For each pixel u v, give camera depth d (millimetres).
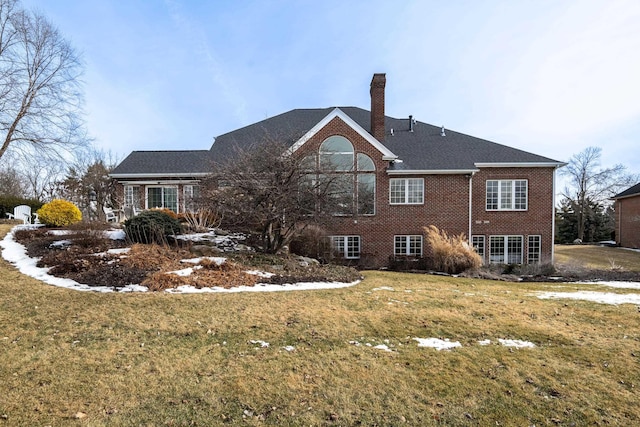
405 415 3686
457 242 15805
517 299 8617
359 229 17844
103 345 5160
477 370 4680
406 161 18406
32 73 20484
